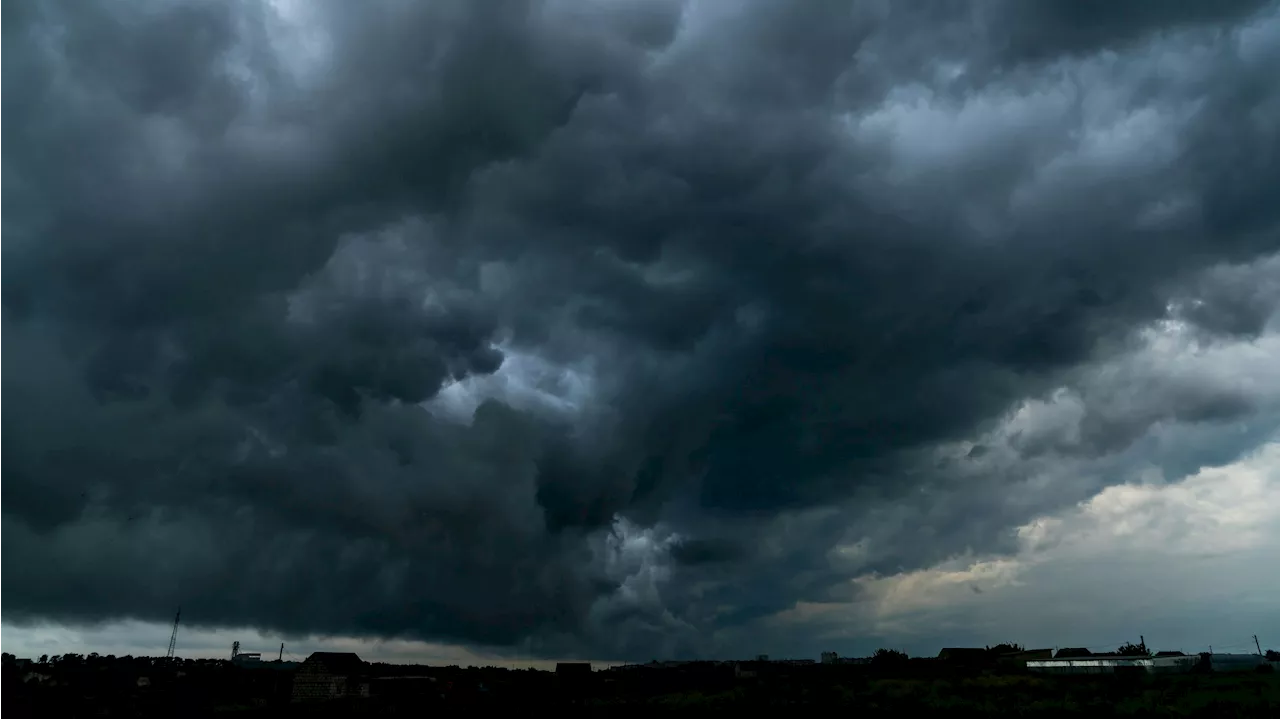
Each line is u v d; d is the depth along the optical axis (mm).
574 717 77062
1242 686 63312
